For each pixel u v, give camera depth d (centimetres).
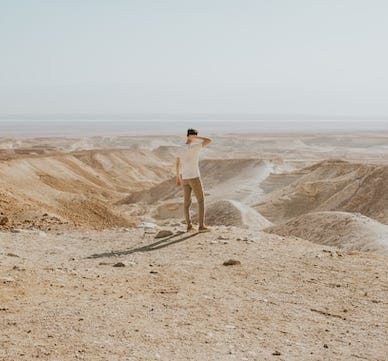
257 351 429
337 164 6988
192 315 518
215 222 3244
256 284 647
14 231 1111
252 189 8031
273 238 965
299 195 6116
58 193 3325
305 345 448
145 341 436
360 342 457
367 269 721
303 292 614
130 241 987
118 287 619
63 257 849
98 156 11194
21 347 409
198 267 736
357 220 1559
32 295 564
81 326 464
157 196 7981
